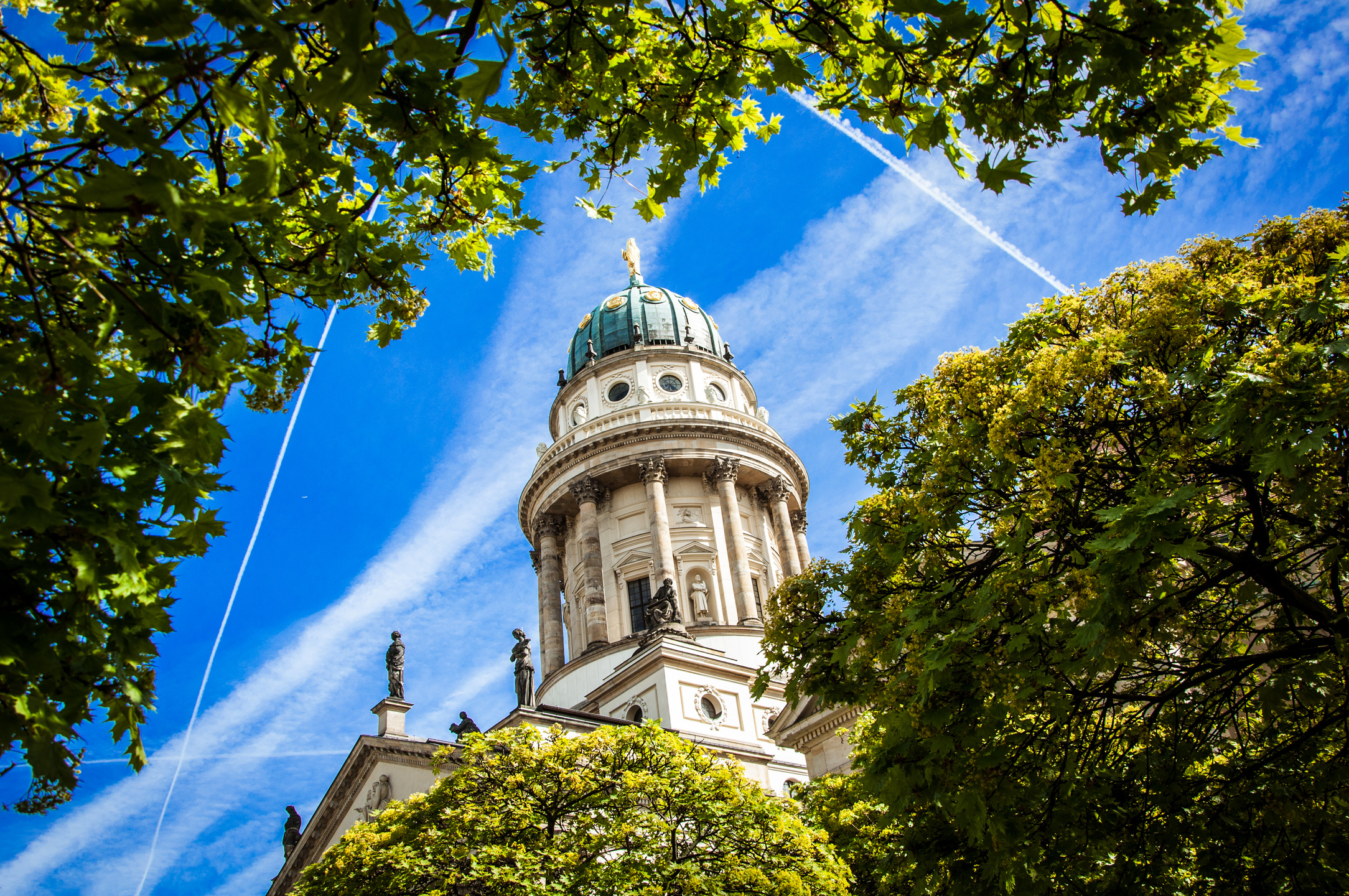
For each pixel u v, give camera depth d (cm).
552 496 9244
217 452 996
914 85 1280
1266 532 1803
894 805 1811
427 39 855
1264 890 1850
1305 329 1873
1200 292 1939
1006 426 1934
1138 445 1917
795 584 2325
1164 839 1927
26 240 957
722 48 1323
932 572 2088
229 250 1023
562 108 1370
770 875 3559
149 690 1054
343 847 3912
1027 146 1270
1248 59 1188
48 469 923
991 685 1772
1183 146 1263
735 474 9088
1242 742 2181
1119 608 1593
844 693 2175
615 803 3850
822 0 1245
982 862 1925
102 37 986
